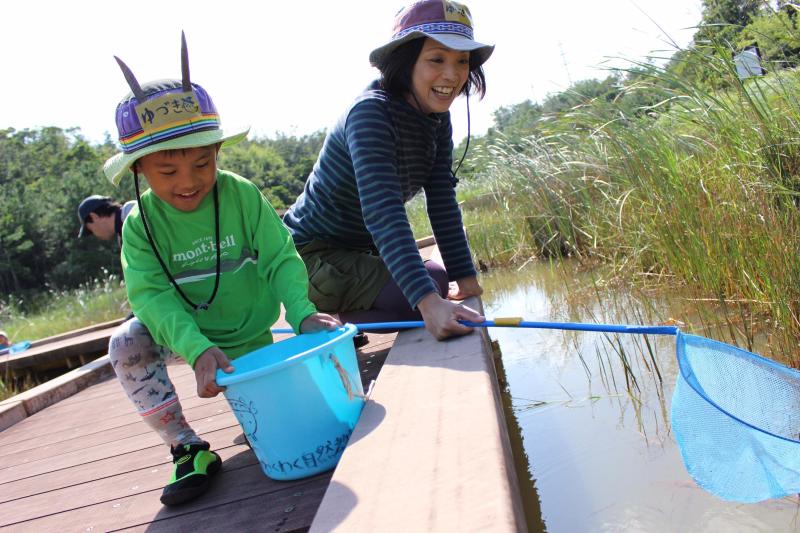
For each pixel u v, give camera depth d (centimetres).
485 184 782
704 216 348
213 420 244
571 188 570
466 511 108
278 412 167
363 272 268
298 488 171
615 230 482
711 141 381
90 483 216
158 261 195
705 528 166
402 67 233
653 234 407
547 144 615
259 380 163
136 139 176
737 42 360
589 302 411
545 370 306
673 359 287
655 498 183
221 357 175
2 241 3225
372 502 120
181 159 179
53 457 257
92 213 432
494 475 117
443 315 210
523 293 488
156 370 190
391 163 230
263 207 210
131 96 178
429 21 223
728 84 363
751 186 322
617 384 271
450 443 135
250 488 179
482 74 265
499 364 328
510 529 99
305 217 279
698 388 168
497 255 654
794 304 270
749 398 177
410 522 109
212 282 205
